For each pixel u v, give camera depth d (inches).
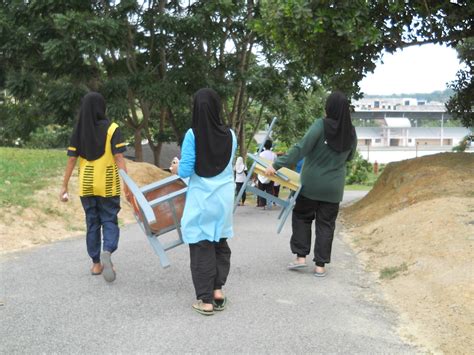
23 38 690.8
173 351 156.4
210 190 184.2
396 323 183.5
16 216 327.6
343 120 235.8
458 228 262.7
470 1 483.5
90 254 229.9
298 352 157.6
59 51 619.8
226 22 764.0
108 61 776.9
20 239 301.4
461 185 377.1
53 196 384.8
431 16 501.7
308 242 249.8
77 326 173.9
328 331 174.6
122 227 371.2
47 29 668.1
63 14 625.9
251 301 204.2
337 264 267.4
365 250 297.0
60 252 278.2
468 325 171.9
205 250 186.4
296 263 251.6
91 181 219.3
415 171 457.1
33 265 248.8
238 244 316.8
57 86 725.9
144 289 215.0
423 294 204.4
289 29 462.9
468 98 634.2
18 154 554.3
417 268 232.1
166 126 1032.2
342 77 550.3
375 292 219.1
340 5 437.1
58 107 701.9
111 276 209.6
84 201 225.3
